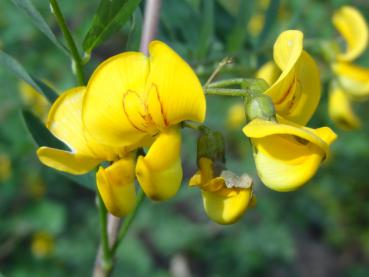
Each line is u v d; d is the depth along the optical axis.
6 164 0.36
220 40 0.19
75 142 0.13
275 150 0.12
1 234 0.38
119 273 0.40
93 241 0.41
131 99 0.12
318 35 0.32
